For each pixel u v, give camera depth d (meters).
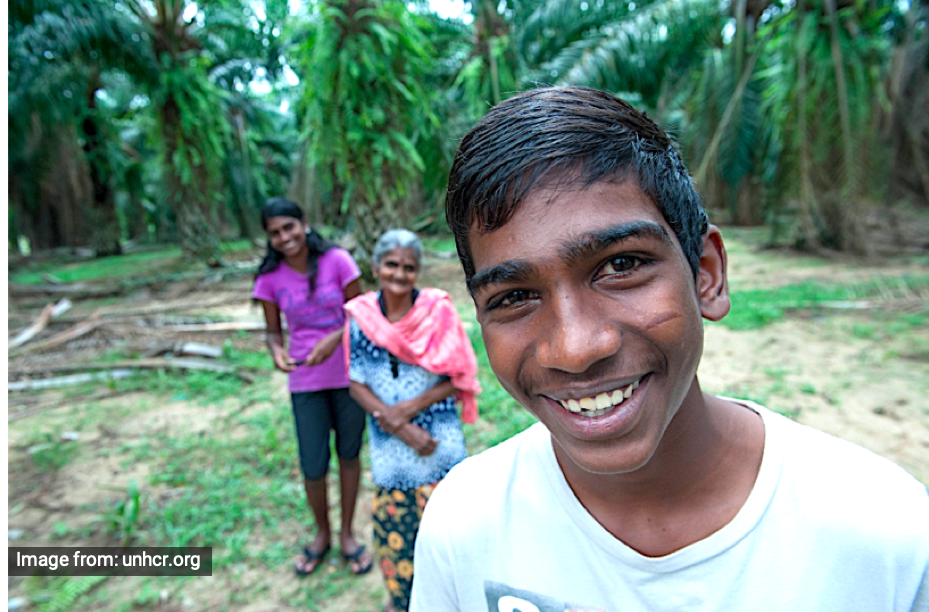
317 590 2.56
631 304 0.63
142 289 10.45
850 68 8.51
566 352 0.62
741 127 10.55
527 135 0.64
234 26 12.30
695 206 0.73
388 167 6.43
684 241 0.69
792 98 8.93
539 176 0.62
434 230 13.64
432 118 6.50
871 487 0.70
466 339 2.17
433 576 0.90
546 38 11.27
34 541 2.96
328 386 2.56
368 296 2.18
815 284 7.36
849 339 5.21
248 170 17.30
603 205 0.62
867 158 8.99
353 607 2.46
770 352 5.00
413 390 2.09
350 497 2.70
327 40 5.54
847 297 6.54
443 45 10.27
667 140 0.72
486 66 9.21
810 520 0.69
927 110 10.88
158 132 11.41
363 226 6.61
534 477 0.84
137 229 25.28
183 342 6.34
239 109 16.80
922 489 0.71
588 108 0.66
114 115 16.17
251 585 2.61
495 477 0.88
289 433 4.07
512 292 0.68
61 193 18.56
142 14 10.48
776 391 4.12
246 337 6.62
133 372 5.60
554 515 0.81
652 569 0.73
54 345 6.64
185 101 10.75
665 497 0.74
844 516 0.68
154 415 4.59
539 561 0.80
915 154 11.09
